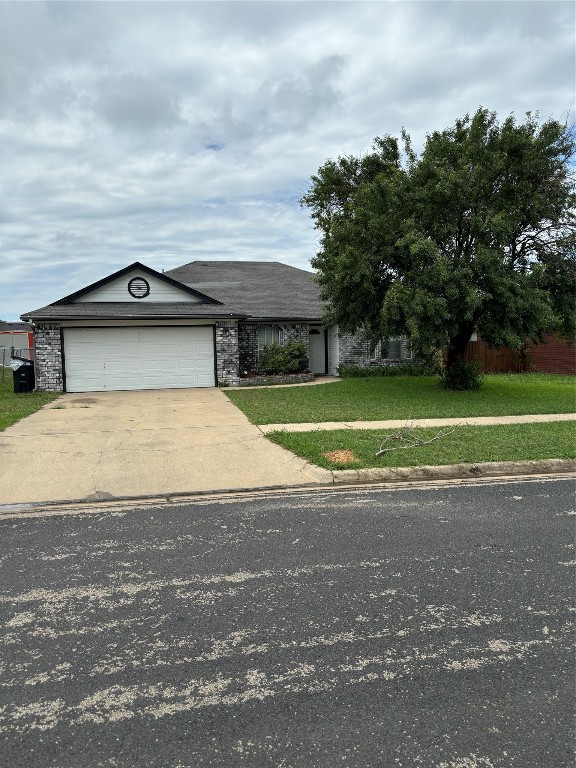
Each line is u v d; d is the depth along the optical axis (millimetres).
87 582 4512
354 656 3445
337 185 21656
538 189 14914
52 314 18141
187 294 20578
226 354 19750
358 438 9742
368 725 2842
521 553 5094
